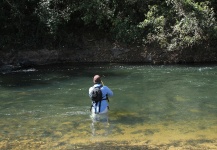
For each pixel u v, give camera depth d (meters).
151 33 18.39
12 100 10.98
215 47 18.12
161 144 7.19
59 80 14.02
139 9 19.83
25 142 7.41
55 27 17.58
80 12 19.56
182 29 17.58
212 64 17.34
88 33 19.91
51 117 9.23
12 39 18.75
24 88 12.67
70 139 7.57
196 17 17.41
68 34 19.34
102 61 18.83
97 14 18.45
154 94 11.48
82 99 11.02
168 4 18.53
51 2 18.50
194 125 8.45
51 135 7.85
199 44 17.84
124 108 9.98
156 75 14.65
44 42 19.03
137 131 8.05
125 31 18.72
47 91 12.12
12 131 8.16
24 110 9.88
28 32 19.03
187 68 16.23
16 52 18.41
